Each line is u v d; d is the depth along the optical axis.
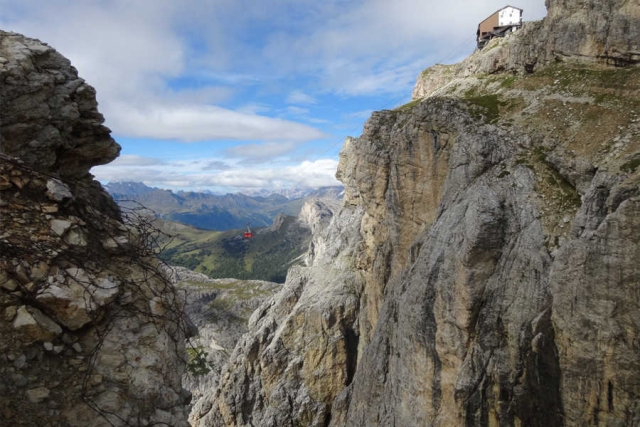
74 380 8.98
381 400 39.94
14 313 8.74
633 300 21.66
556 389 24.91
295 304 74.31
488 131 36.41
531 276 27.31
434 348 32.00
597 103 34.09
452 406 30.03
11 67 12.95
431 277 33.12
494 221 29.80
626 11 36.75
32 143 13.48
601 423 23.08
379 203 53.41
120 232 12.45
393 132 48.84
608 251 22.50
